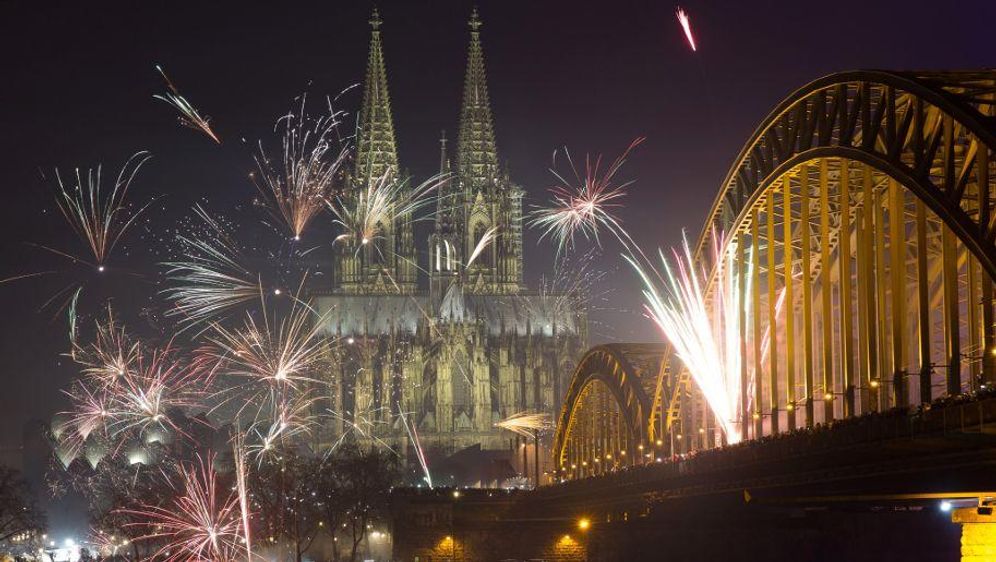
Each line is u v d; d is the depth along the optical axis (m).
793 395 104.88
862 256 92.94
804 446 91.25
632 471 146.12
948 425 71.50
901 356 84.88
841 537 134.88
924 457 80.19
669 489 133.25
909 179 79.75
